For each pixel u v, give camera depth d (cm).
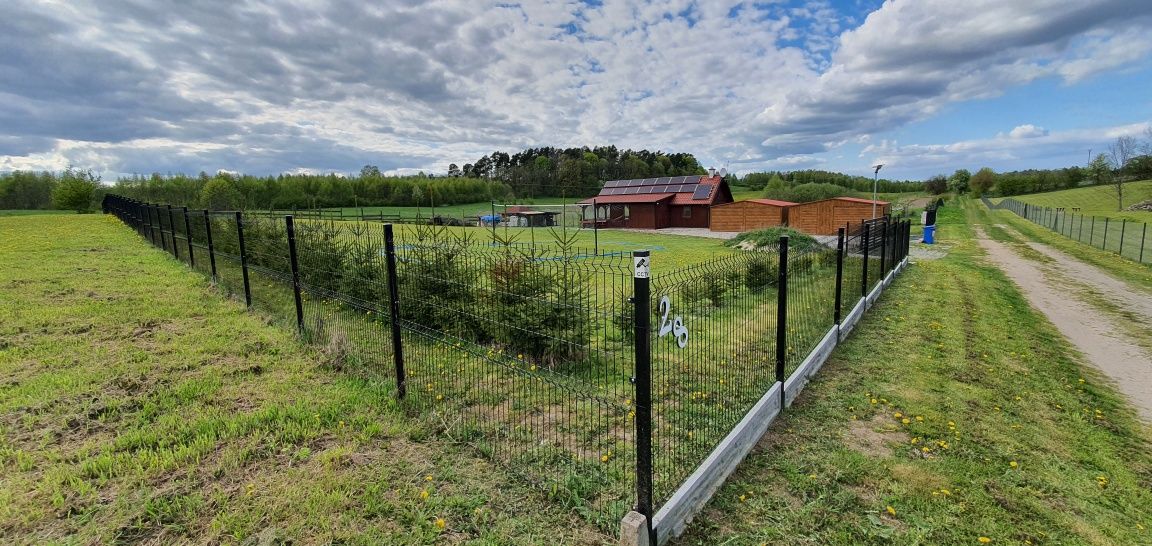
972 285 1194
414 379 475
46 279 930
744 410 403
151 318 676
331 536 270
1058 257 1781
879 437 415
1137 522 320
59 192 3725
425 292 588
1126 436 446
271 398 439
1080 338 778
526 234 3173
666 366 468
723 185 3978
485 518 287
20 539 262
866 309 868
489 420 405
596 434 386
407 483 319
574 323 534
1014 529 303
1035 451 402
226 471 327
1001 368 600
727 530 292
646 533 262
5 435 364
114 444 353
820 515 308
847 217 3102
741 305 488
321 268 717
